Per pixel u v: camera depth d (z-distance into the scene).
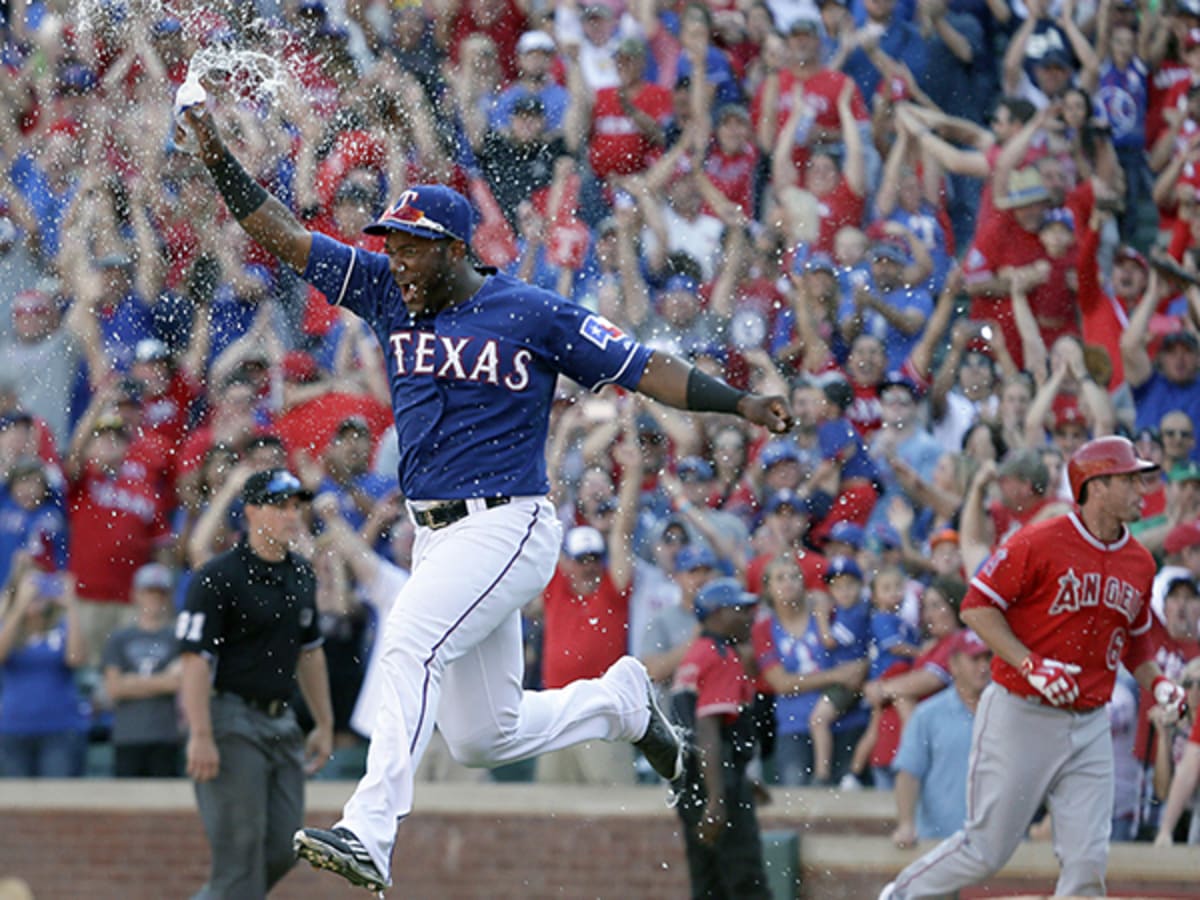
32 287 37.34
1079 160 38.78
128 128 38.34
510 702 18.72
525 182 38.19
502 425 17.91
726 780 27.50
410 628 17.45
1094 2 41.03
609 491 32.53
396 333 18.05
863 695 30.53
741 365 36.47
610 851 30.33
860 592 31.03
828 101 39.03
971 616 23.59
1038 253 37.09
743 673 28.72
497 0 38.78
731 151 38.50
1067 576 23.33
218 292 36.84
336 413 34.66
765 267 37.50
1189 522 32.00
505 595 17.80
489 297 17.91
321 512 32.72
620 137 38.47
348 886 31.14
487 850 30.73
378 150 37.72
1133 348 36.31
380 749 17.09
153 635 31.98
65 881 31.22
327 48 38.25
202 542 33.62
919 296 36.81
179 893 31.00
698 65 39.03
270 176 37.50
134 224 37.47
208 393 35.72
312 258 18.14
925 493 33.66
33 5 39.25
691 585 31.30
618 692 20.19
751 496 33.47
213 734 25.41
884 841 28.67
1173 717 24.16
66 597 33.09
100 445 34.44
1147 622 24.20
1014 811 23.84
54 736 32.47
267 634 25.52
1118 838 29.09
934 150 38.75
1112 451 23.41
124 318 36.72
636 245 37.84
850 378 35.03
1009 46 41.12
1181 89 40.97
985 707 24.09
